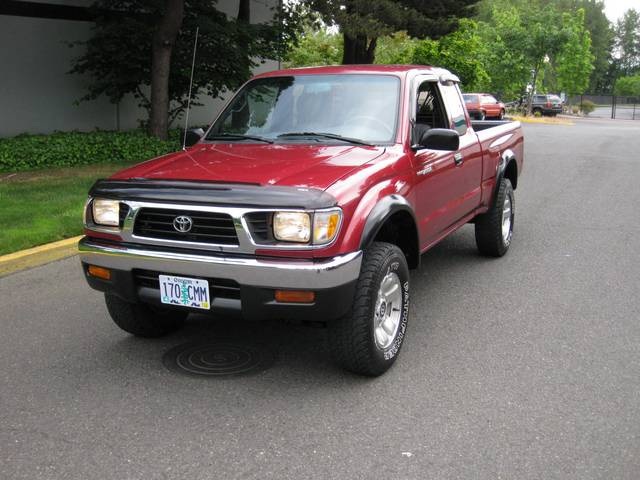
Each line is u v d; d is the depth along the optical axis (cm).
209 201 384
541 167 1544
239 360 457
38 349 478
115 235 416
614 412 379
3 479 317
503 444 346
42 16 1574
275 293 378
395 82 518
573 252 750
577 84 6234
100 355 467
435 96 573
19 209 838
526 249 766
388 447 344
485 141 657
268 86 551
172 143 1411
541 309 559
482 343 486
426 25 2122
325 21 1756
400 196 444
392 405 390
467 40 3750
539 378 425
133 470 325
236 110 548
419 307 566
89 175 1132
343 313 388
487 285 627
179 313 504
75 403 395
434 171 518
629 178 1359
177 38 1568
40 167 1218
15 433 361
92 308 566
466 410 383
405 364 448
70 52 1642
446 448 342
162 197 397
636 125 4409
